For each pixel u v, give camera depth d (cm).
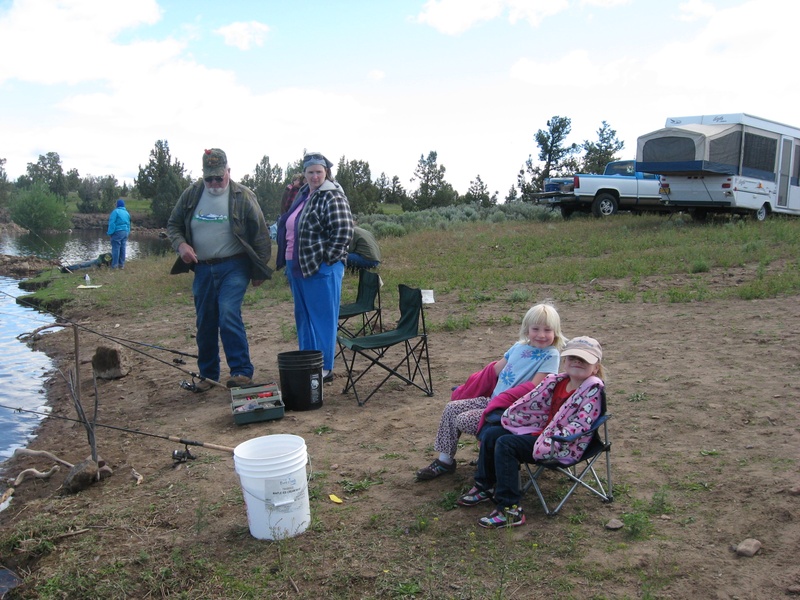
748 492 395
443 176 5119
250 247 684
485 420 421
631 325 841
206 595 348
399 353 803
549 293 1098
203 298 698
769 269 1159
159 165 7212
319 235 648
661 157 1803
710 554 341
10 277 2172
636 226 1884
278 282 1367
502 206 2905
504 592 325
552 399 404
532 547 360
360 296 843
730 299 944
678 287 1060
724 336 746
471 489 416
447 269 1380
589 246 1569
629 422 524
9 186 7725
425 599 327
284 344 895
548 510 392
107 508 450
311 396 617
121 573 373
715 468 432
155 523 426
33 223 5044
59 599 357
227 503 443
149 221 6438
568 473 397
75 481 486
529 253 1550
